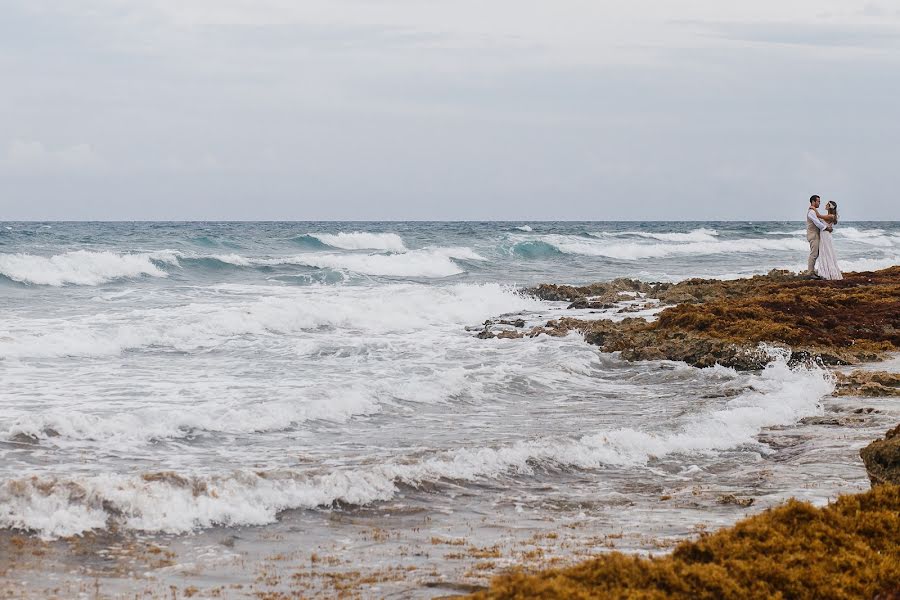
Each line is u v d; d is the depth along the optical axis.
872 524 8.76
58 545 10.30
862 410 18.48
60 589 9.05
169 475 12.19
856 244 91.81
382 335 30.52
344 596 8.80
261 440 15.72
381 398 19.39
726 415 17.77
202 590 9.07
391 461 13.97
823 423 17.64
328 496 12.38
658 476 14.29
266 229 123.88
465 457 14.38
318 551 10.41
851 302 31.11
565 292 41.28
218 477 12.34
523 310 37.62
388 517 11.86
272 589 9.07
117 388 20.02
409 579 9.30
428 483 13.33
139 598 8.84
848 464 14.32
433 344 28.16
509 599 6.98
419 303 36.97
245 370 23.00
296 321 31.62
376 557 10.16
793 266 62.16
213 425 16.36
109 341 25.91
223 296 38.47
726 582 7.44
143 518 11.17
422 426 17.27
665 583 7.41
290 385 20.62
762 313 28.50
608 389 21.78
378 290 41.16
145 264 46.94
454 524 11.58
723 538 8.44
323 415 17.77
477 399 20.12
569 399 20.39
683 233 98.88
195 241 64.31
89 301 35.94
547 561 9.84
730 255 77.00
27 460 13.71
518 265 62.34
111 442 14.99
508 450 14.82
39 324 28.41
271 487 12.35
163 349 26.30
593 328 29.97
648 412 18.83
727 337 26.02
